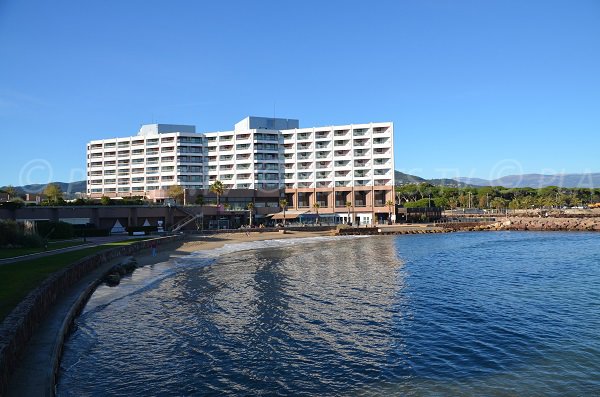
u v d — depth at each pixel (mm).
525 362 21500
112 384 18844
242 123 158125
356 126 142750
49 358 17828
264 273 47750
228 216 127750
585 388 18562
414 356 22359
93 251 47656
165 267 51750
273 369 20672
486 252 70500
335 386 18969
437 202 193125
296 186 146875
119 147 155125
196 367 20781
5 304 21156
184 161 147875
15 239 51062
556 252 69312
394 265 54781
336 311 31000
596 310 31094
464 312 30828
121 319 28438
